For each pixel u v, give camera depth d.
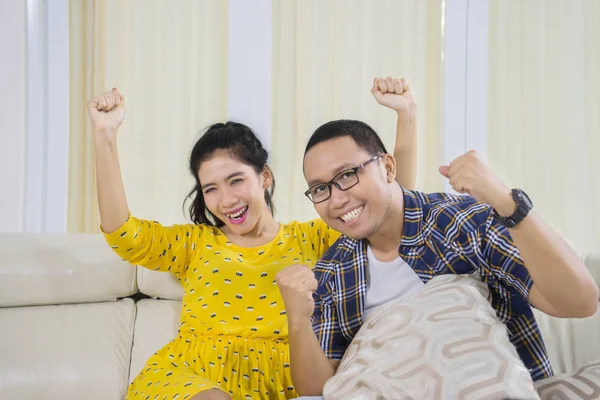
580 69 2.65
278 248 1.50
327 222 1.14
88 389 1.51
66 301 1.64
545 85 2.65
